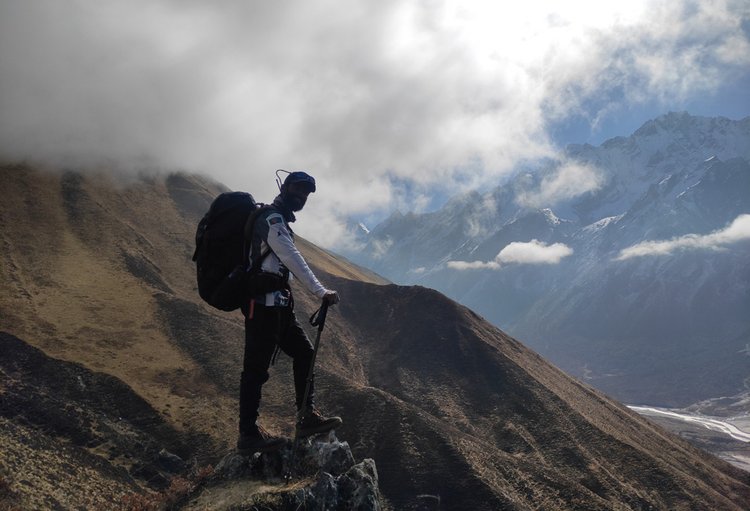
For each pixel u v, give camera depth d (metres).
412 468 103.19
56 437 91.00
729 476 154.88
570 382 178.75
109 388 107.81
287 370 118.38
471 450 108.94
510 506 95.25
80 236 171.62
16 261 148.25
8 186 180.88
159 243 189.00
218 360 128.12
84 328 128.25
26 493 58.56
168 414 106.00
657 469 124.94
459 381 157.75
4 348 110.06
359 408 118.12
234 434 103.38
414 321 181.88
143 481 86.19
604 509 101.56
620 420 160.12
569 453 128.38
